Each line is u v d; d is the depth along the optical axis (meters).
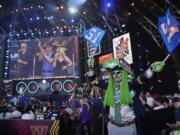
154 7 12.15
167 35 4.25
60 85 24.19
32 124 6.26
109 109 3.42
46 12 23.22
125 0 14.63
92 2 17.89
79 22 22.11
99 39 6.98
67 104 12.95
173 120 6.51
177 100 6.43
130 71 3.36
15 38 25.77
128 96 3.19
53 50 25.06
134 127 3.20
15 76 25.02
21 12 23.36
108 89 3.40
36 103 12.17
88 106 10.09
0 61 24.91
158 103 8.04
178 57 7.51
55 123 6.20
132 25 14.58
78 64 24.31
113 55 15.34
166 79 10.29
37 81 24.72
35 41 25.50
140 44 13.71
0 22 24.31
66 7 21.09
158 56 12.74
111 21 17.50
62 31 25.08
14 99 12.12
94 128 7.95
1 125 6.36
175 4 10.34
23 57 25.34
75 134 11.23
